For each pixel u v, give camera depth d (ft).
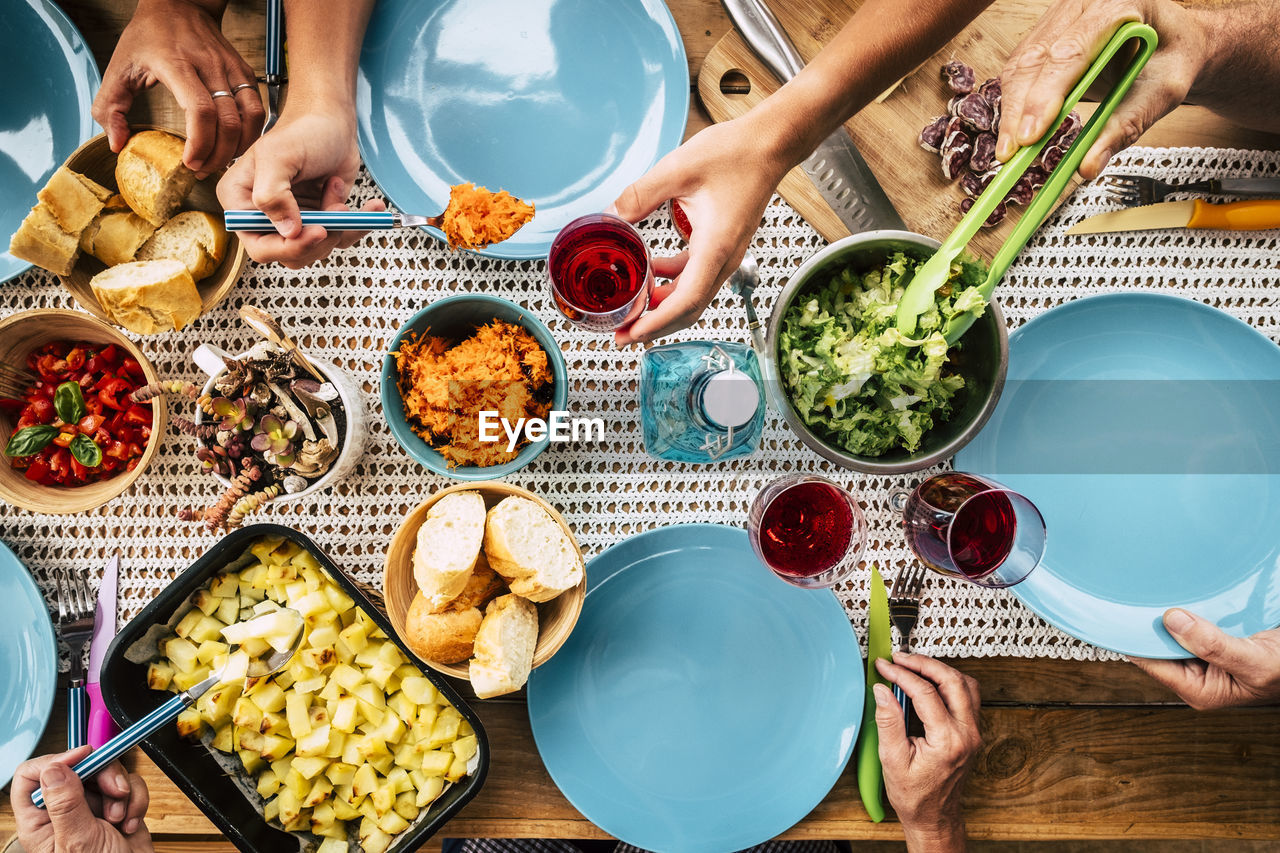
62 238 3.59
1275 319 4.07
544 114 3.97
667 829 4.02
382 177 3.91
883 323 3.43
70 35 3.83
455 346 3.81
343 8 3.68
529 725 4.14
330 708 3.89
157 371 4.02
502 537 3.37
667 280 3.91
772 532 3.78
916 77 3.95
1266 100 3.72
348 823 4.01
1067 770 4.18
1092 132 3.14
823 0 4.00
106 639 3.99
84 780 3.74
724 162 3.37
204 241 3.71
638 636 4.10
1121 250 4.06
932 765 3.83
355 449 3.72
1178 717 4.19
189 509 4.03
